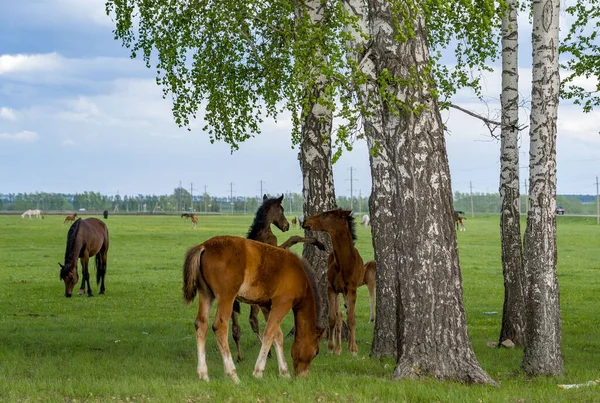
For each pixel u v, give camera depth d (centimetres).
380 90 948
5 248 4803
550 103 1123
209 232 7125
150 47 1697
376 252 1305
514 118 1458
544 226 1112
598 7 1530
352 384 940
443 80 1380
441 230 976
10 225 8556
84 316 1930
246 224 10025
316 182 1530
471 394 859
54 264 3644
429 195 975
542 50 1130
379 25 992
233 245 1010
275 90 1700
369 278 1855
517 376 1091
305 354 1055
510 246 1477
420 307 975
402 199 986
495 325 1869
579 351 1412
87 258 2406
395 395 855
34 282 2797
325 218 1327
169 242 5594
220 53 1695
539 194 1116
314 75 1216
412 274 979
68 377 1023
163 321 1825
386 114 1002
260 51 1695
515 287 1474
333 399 843
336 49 988
